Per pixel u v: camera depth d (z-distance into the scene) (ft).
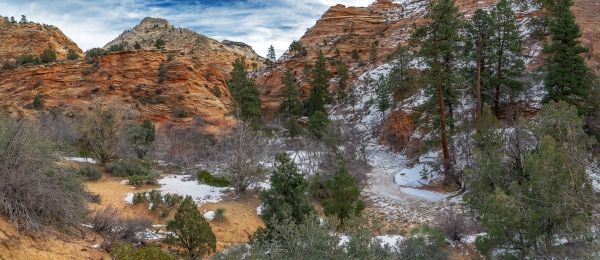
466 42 94.27
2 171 29.32
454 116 101.91
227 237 51.65
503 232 30.42
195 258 37.35
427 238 38.42
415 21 265.54
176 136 122.93
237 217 58.18
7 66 165.48
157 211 56.24
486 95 99.81
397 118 134.82
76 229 35.06
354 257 25.07
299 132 143.33
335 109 197.57
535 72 103.65
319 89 190.29
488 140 52.24
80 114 123.75
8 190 29.53
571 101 79.15
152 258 28.63
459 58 93.20
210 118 147.64
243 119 157.79
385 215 67.46
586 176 28.91
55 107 140.97
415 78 155.02
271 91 247.70
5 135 30.96
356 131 140.97
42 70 152.25
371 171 100.89
